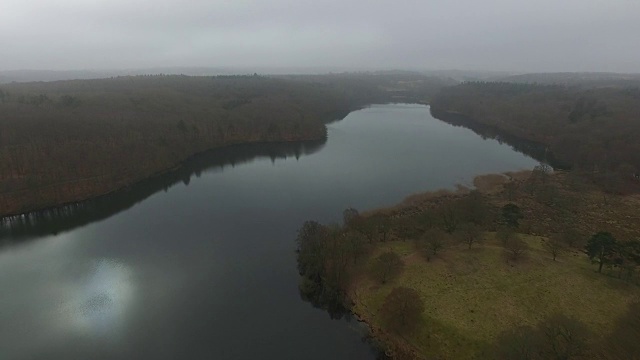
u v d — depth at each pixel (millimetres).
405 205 115812
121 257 90250
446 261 73188
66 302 74188
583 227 99062
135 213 115875
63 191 123688
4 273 84625
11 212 113250
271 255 89375
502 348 49969
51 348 62469
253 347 61656
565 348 48219
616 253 69625
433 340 57562
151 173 147375
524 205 113250
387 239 86188
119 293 76562
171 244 95812
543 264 70875
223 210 116875
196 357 59906
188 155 170875
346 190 131375
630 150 143750
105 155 140375
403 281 69312
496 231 85875
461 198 111625
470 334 56844
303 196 126625
